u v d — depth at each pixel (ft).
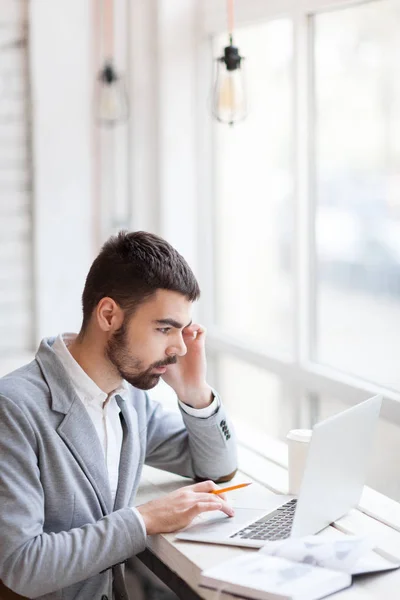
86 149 10.72
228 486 6.86
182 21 10.39
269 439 8.41
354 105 8.29
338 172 8.62
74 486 5.79
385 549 5.65
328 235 8.84
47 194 10.60
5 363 10.21
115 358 5.89
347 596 4.99
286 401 9.31
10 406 5.59
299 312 9.00
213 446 6.83
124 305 5.78
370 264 8.29
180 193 10.64
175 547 5.60
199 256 10.81
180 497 5.90
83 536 5.52
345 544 5.37
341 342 8.76
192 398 6.75
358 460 6.10
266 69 9.55
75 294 10.92
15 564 5.27
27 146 10.53
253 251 10.09
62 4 10.39
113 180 10.80
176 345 5.92
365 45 8.07
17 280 10.68
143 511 5.78
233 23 9.66
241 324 10.44
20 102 10.42
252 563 5.21
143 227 10.81
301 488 5.44
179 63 10.43
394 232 7.95
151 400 7.16
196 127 10.61
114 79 10.29
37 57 10.37
